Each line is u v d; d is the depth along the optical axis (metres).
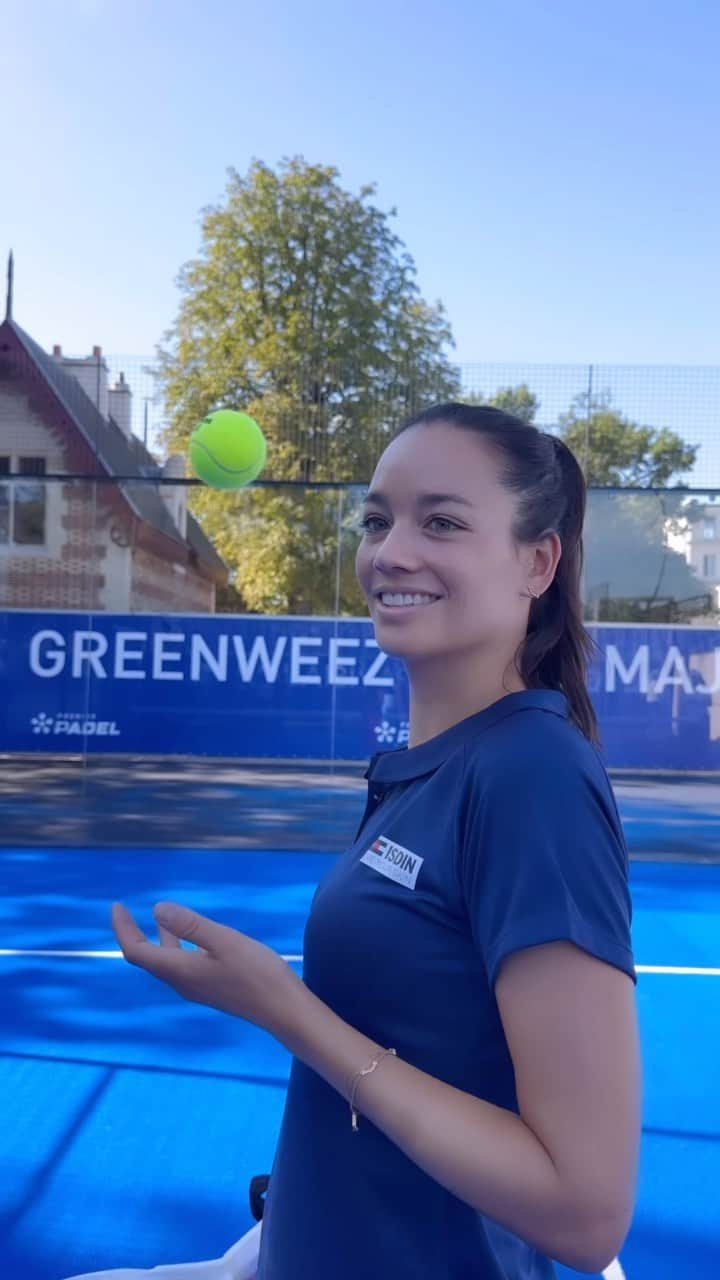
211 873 8.10
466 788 1.01
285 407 11.09
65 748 9.22
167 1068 4.08
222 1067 4.10
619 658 9.15
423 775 1.10
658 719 9.11
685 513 9.23
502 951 0.90
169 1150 3.40
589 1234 0.85
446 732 1.11
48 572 9.28
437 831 1.03
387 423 11.09
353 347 25.50
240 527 9.34
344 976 1.05
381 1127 0.95
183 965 1.00
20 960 5.55
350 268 26.17
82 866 8.30
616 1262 2.82
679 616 9.17
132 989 5.05
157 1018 4.64
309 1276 1.08
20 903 6.95
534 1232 0.88
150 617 9.27
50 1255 2.80
